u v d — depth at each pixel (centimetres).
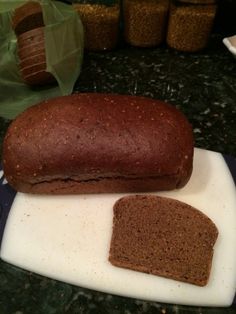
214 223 29
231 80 49
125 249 27
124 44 56
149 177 30
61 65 44
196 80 49
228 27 58
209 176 33
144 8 50
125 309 25
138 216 29
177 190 32
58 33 43
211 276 26
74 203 31
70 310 25
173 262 26
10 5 46
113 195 31
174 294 25
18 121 30
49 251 28
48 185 30
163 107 31
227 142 38
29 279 26
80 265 27
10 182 30
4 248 28
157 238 28
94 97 31
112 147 28
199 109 43
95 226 29
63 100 31
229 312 25
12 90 45
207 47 56
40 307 25
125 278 26
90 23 50
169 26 53
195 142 38
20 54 43
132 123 29
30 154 29
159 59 53
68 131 29
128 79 48
